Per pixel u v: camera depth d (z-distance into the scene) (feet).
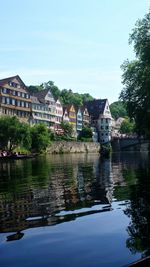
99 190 69.51
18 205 53.78
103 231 38.32
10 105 322.96
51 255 31.40
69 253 31.81
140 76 153.17
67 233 37.76
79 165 158.40
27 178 96.48
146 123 155.22
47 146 297.12
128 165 155.43
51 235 37.09
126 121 570.05
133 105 160.35
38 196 62.69
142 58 141.69
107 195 62.34
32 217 45.16
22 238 36.24
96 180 89.15
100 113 510.17
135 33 149.59
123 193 64.23
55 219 43.88
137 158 241.76
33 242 34.91
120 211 47.98
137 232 37.60
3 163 176.45
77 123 454.40
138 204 52.65
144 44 145.07
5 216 46.09
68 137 392.68
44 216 45.57
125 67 168.76
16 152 258.57
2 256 31.45
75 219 43.70
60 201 56.70
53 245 33.96
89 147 385.29
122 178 92.79
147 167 138.62
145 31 146.61
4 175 107.04
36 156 263.70
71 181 87.56
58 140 347.56
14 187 76.38
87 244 34.09
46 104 384.27
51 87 599.16
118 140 434.30
